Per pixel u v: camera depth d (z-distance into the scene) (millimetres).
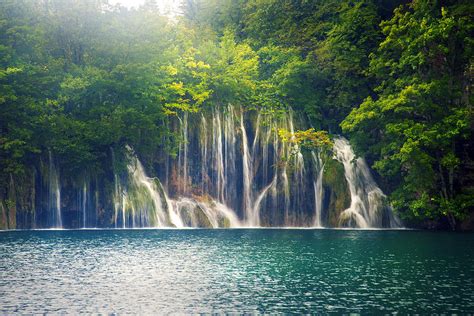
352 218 60875
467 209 56906
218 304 22641
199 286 25828
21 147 53500
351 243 42000
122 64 59500
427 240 44750
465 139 58531
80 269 29766
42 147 56781
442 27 55344
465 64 58312
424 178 55625
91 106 59875
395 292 24750
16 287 25406
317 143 63031
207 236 47094
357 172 63000
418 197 57562
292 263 32031
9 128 54125
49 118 55344
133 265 31047
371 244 41406
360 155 61469
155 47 62656
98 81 58219
